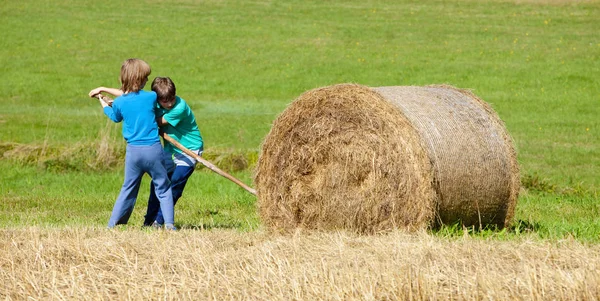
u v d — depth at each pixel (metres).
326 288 13.27
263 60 66.62
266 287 13.58
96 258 15.69
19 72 61.53
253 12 83.69
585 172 33.56
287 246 16.50
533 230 20.27
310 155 19.38
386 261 14.82
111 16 81.12
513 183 19.59
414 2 87.44
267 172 19.95
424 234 16.95
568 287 13.05
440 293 13.19
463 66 63.81
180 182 20.80
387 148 18.59
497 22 78.12
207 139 41.50
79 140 38.66
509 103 53.53
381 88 20.34
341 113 19.09
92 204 25.66
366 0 88.69
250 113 50.44
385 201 18.64
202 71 63.31
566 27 75.50
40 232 17.88
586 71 61.72
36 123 45.09
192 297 13.36
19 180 30.14
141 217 23.52
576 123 47.28
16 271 14.78
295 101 19.72
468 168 18.80
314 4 87.06
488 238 17.20
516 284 13.20
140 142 19.73
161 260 15.38
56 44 70.44
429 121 18.83
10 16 79.38
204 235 17.78
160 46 70.88
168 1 88.06
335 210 19.11
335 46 70.75
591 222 21.50
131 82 19.88
